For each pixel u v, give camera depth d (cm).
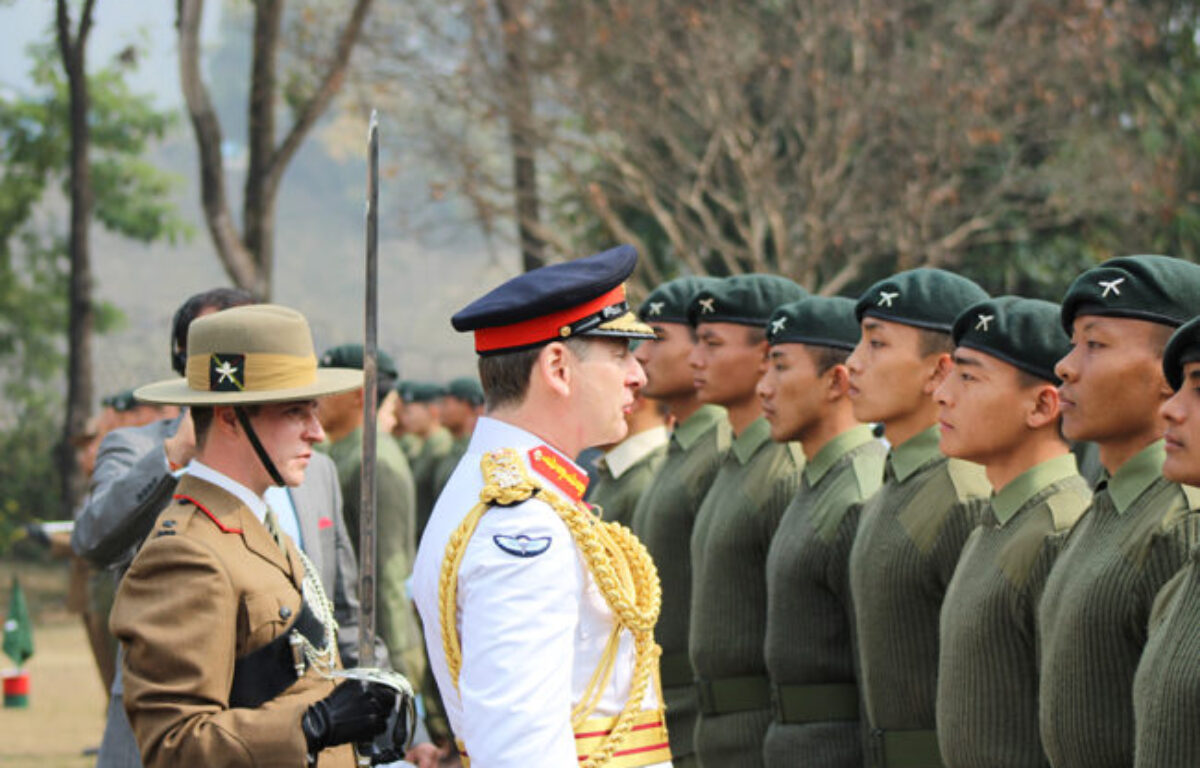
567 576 523
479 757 503
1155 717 542
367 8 3053
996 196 2781
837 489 860
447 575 528
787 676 870
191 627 577
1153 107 2983
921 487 776
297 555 656
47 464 4116
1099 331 617
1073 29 2708
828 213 2905
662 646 1045
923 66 2752
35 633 2938
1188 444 537
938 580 762
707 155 2809
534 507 528
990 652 688
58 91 4159
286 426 635
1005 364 695
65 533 1530
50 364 4291
